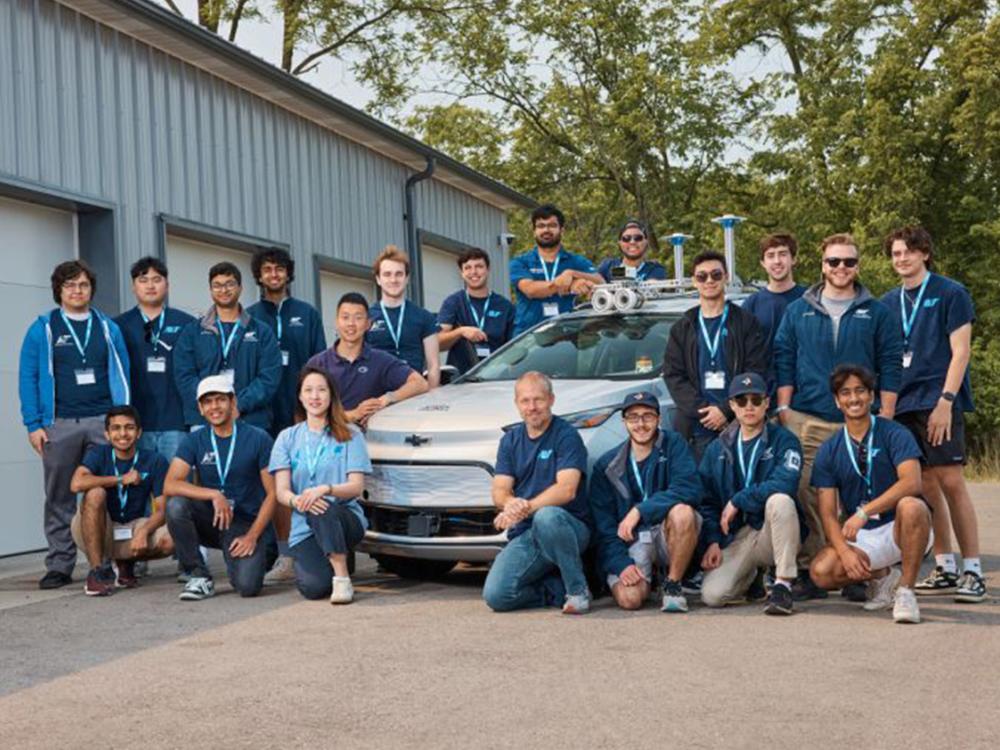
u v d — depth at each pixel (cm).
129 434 821
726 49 3216
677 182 3472
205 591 779
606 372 850
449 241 1972
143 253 1165
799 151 3025
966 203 2827
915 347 780
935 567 807
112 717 486
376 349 883
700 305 795
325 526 749
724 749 428
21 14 1016
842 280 761
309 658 586
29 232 1050
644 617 685
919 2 2917
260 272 939
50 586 850
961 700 487
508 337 1064
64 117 1063
